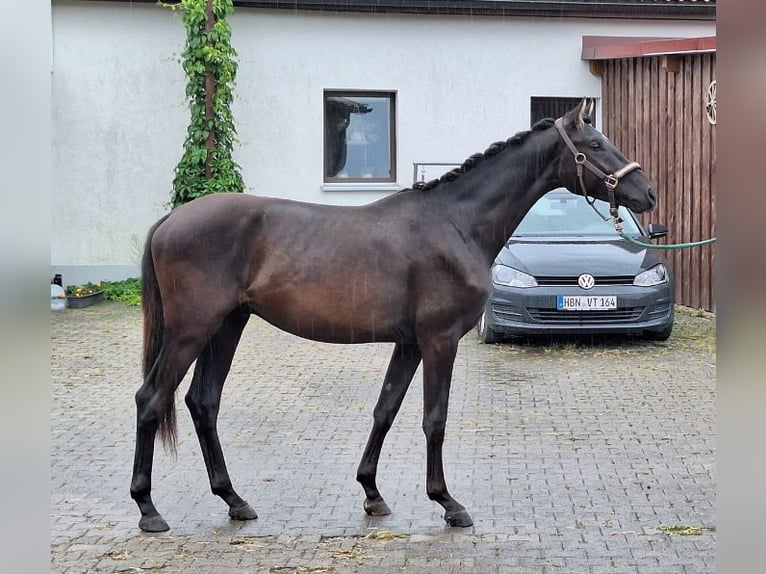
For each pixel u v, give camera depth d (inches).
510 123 619.5
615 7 610.9
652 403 339.0
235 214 215.9
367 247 216.5
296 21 595.8
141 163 590.2
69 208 586.2
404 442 296.2
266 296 216.4
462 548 208.8
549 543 211.5
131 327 489.1
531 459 276.4
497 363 407.8
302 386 374.0
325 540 214.7
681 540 212.5
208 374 228.2
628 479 257.3
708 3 618.8
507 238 227.5
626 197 221.8
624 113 599.2
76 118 582.9
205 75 558.3
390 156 618.8
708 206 519.2
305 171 605.6
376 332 217.8
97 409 336.2
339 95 611.5
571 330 422.9
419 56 609.0
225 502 236.8
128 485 255.3
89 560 202.2
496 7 602.2
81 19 577.9
